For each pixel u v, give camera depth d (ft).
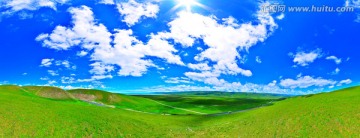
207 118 350.02
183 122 325.01
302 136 202.08
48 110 247.09
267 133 224.94
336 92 312.71
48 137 197.47
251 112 336.70
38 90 450.71
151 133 257.14
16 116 214.69
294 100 318.65
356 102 241.76
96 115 268.82
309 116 230.89
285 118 242.37
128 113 349.82
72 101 441.68
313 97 307.58
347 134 187.83
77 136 210.59
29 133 195.62
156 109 514.68
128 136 236.84
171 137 251.39
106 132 230.89
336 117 213.87
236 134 245.04
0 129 191.11
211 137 248.11
